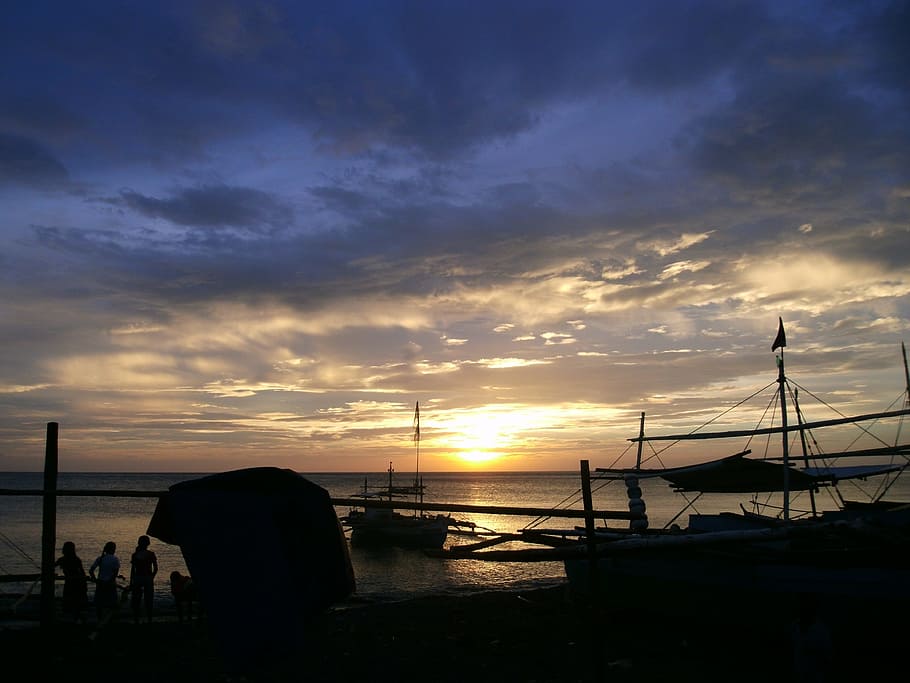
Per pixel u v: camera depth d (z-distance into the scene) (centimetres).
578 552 950
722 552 1529
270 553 829
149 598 1809
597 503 11375
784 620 1452
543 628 1670
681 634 1614
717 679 1255
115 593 1753
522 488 19525
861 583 1359
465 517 8269
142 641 1554
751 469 1936
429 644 1533
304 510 901
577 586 1948
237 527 835
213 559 815
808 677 940
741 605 1538
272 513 859
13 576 1603
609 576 1841
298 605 837
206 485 891
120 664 1359
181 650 1473
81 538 5856
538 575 3647
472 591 3128
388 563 4216
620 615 1775
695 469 1928
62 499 14175
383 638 1589
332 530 912
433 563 4194
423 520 4997
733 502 10038
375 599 2872
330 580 896
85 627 1692
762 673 1294
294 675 1306
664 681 1245
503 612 1889
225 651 777
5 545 5178
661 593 1712
